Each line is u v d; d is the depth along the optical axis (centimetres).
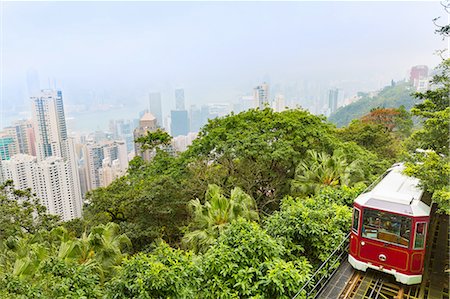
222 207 1282
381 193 880
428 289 804
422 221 773
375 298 782
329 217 1058
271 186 1842
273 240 834
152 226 1642
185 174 1842
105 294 716
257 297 689
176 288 675
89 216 1831
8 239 1330
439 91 1012
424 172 804
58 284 794
